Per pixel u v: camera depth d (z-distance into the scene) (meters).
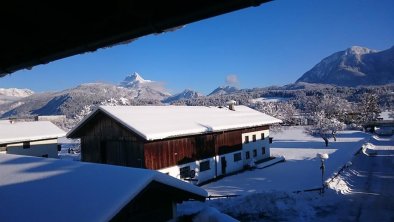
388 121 76.12
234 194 21.47
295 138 59.34
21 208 7.96
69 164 10.73
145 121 23.75
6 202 8.39
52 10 3.18
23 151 32.09
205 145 26.28
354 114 85.00
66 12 3.14
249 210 18.44
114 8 2.84
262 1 2.28
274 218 17.30
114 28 3.07
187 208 11.52
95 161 25.19
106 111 23.61
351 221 16.48
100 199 7.78
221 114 33.16
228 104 38.28
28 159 12.03
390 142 53.16
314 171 28.36
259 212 18.22
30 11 3.30
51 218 7.33
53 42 3.62
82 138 26.12
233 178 26.92
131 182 8.36
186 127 24.59
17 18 3.47
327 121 56.78
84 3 2.92
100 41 3.32
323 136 47.25
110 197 7.79
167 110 29.47
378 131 69.75
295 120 88.38
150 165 21.92
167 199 9.81
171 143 23.48
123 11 2.77
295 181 24.66
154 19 2.76
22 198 8.48
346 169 29.25
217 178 27.08
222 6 2.41
